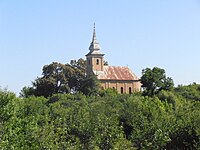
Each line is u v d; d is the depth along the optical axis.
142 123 47.41
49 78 140.88
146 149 43.38
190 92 105.44
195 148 43.22
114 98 95.81
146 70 117.62
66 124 44.41
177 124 45.59
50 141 34.44
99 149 40.12
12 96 38.88
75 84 144.88
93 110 62.84
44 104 91.31
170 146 44.62
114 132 40.88
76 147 38.16
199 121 44.25
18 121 33.50
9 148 28.19
